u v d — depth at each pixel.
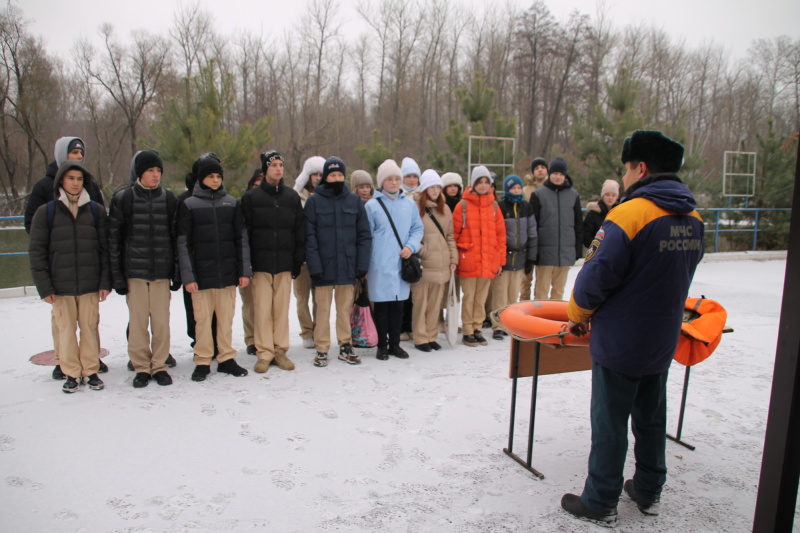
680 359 2.92
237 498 2.73
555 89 35.78
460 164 12.66
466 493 2.81
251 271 4.66
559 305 3.30
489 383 4.45
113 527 2.48
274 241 4.61
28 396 4.05
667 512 2.67
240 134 9.52
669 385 4.50
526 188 7.21
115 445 3.28
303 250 4.75
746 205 13.55
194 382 4.39
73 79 28.47
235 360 4.87
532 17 35.22
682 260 2.38
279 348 4.79
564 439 3.45
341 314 5.00
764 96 30.95
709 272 10.85
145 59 27.55
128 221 4.21
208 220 4.37
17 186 25.97
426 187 5.33
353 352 5.00
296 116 27.44
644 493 2.67
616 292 2.44
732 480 2.99
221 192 4.47
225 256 4.46
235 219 4.48
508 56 35.56
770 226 13.73
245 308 5.15
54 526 2.48
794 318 1.94
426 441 3.39
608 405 2.51
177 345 5.44
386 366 4.88
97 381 4.20
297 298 5.45
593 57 35.62
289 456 3.17
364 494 2.78
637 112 13.06
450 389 4.30
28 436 3.39
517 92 36.00
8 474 2.94
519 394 4.20
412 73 31.50
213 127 9.30
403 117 29.89
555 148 15.02
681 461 3.21
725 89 38.00
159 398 4.03
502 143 12.52
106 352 5.16
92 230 4.13
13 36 22.83
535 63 35.41
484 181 5.43
